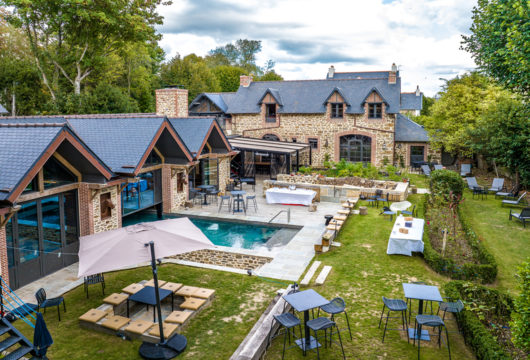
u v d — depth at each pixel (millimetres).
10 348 8602
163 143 19250
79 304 10672
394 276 12297
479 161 33594
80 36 32188
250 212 20766
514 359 8031
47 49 33531
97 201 14422
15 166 10539
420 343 8625
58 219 13102
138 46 43906
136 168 15008
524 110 19516
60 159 13070
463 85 31172
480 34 19672
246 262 14844
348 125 34969
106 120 18531
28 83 39312
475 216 19578
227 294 11250
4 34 42156
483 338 7828
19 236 11633
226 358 8211
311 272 12594
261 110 37562
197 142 21500
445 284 11469
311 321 8320
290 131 36969
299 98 37062
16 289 11539
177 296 11008
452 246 15141
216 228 18781
